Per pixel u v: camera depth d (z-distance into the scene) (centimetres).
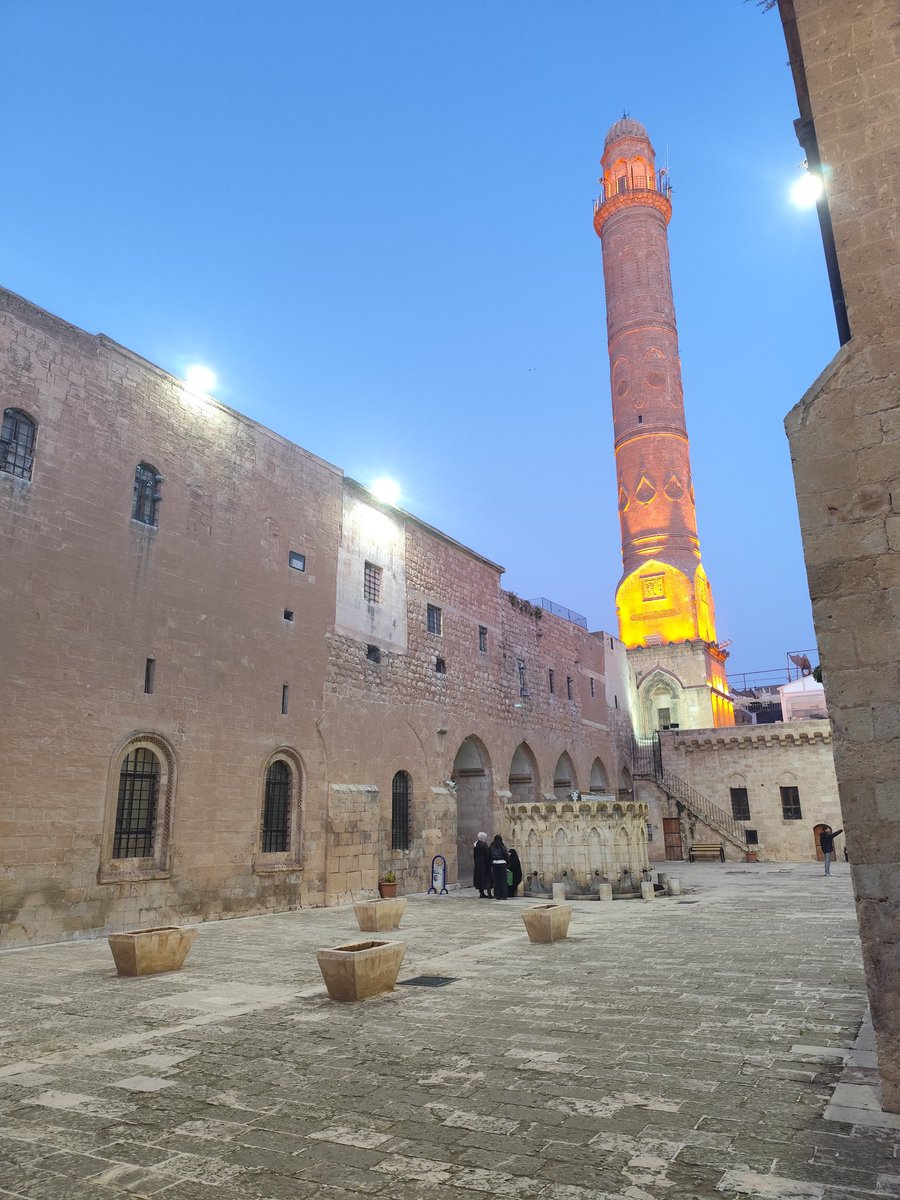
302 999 927
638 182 6009
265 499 2180
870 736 594
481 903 2089
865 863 577
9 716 1465
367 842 2309
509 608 3553
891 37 694
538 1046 708
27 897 1445
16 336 1593
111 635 1683
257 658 2058
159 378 1906
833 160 698
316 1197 428
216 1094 596
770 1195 421
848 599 623
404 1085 609
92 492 1694
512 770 3569
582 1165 461
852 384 656
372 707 2480
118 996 964
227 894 1848
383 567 2673
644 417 5531
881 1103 544
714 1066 640
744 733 4084
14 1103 584
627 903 1955
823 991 903
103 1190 439
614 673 4684
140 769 1730
